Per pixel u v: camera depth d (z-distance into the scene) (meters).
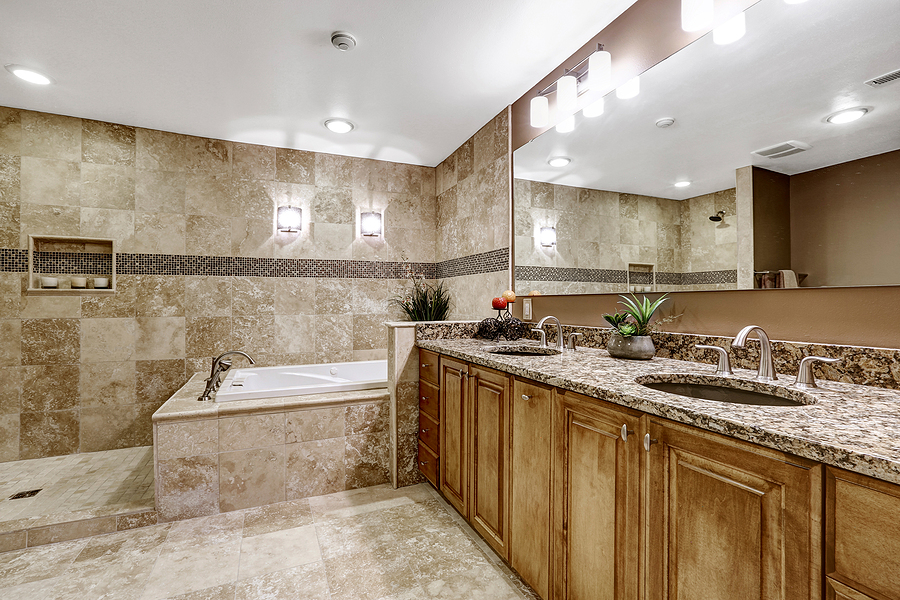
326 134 3.46
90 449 3.15
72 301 3.11
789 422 0.86
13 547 1.92
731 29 1.57
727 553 0.90
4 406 2.96
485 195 3.27
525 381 1.59
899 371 1.14
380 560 1.84
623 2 1.95
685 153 1.75
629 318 2.01
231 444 2.29
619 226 2.07
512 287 2.95
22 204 3.00
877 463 0.65
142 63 2.43
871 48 1.19
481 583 1.69
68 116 3.10
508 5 1.97
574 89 2.27
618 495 1.17
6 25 2.08
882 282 1.17
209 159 3.49
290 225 3.71
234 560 1.84
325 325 3.86
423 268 4.25
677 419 0.98
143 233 3.29
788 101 1.39
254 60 2.41
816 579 0.75
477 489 1.96
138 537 2.02
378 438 2.64
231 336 3.54
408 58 2.39
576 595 1.32
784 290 1.44
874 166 1.18
